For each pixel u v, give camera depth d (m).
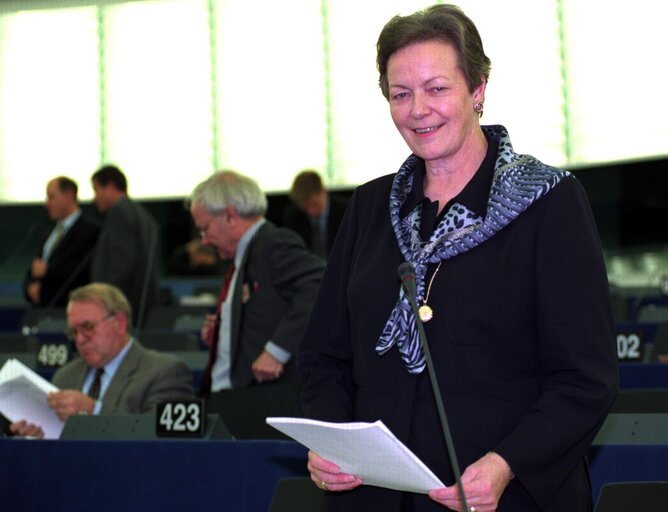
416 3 15.27
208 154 16.52
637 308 10.62
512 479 2.61
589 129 13.95
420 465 2.42
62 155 16.80
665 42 13.15
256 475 4.08
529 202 2.68
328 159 15.98
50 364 7.41
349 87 15.83
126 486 4.21
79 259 11.22
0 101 16.95
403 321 2.71
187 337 7.87
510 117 14.35
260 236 5.81
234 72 16.39
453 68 2.73
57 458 4.30
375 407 2.74
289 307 5.75
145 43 16.64
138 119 16.69
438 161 2.81
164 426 4.59
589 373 2.60
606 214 13.84
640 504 3.18
